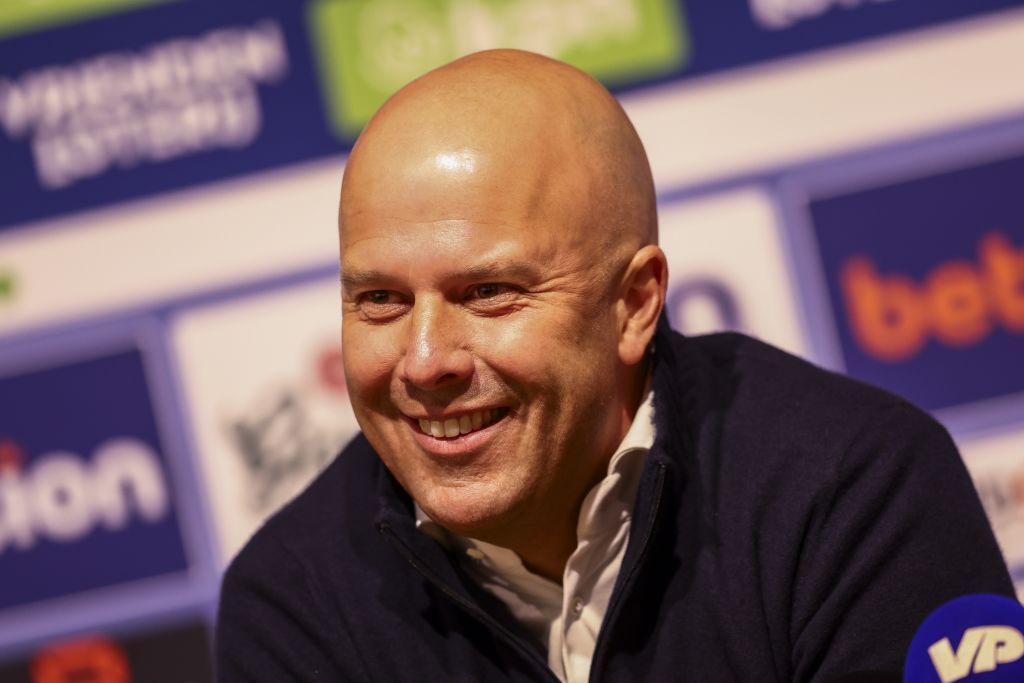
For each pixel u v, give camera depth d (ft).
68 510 32.14
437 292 13.67
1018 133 30.91
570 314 14.02
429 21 31.24
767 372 16.63
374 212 13.74
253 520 31.86
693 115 31.14
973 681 11.31
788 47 31.04
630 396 15.80
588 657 15.84
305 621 16.17
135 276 31.81
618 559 15.70
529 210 13.71
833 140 31.09
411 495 15.39
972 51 30.91
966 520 14.96
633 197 14.90
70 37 31.50
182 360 31.89
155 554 32.07
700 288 31.22
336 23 31.37
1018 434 31.09
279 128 31.50
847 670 14.44
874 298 31.17
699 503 15.56
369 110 31.48
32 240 31.81
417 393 13.92
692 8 31.07
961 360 31.14
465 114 13.99
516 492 14.26
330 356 31.71
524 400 13.99
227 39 31.42
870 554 14.76
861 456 15.11
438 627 15.71
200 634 32.14
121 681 32.14
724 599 15.01
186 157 31.63
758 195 31.14
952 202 31.09
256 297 31.71
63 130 31.68
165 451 31.99
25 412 32.01
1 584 32.09
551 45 31.14
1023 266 30.99
